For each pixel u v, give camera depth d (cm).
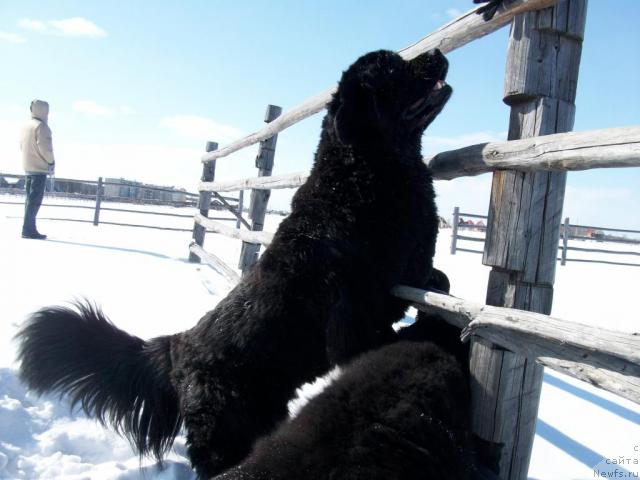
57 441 189
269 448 129
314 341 185
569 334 102
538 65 136
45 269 445
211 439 172
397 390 136
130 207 1469
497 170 145
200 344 185
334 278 179
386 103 181
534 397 144
